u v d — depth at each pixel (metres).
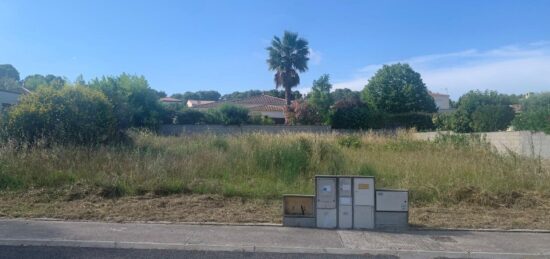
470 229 7.85
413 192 10.04
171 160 11.73
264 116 39.94
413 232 7.67
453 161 12.84
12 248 6.38
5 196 9.60
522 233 7.66
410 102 51.09
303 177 11.55
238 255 6.28
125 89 30.31
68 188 10.01
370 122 38.81
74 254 6.16
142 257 6.09
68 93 14.62
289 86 46.94
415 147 17.42
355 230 7.76
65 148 12.45
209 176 11.32
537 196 10.02
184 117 34.94
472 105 33.53
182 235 7.16
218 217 8.40
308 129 34.41
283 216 7.94
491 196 9.86
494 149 16.52
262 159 12.16
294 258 6.19
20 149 12.40
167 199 9.64
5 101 23.80
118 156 11.85
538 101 32.78
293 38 46.47
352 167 12.16
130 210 8.75
